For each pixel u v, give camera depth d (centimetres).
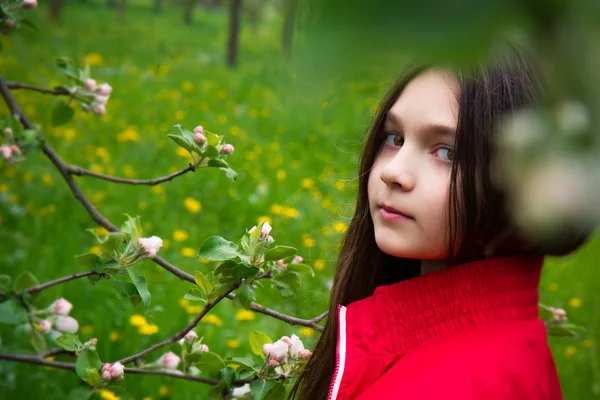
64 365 147
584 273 493
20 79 1027
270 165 690
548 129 23
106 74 1201
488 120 92
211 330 334
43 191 560
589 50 21
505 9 21
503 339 99
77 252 439
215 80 1249
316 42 20
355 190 164
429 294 106
